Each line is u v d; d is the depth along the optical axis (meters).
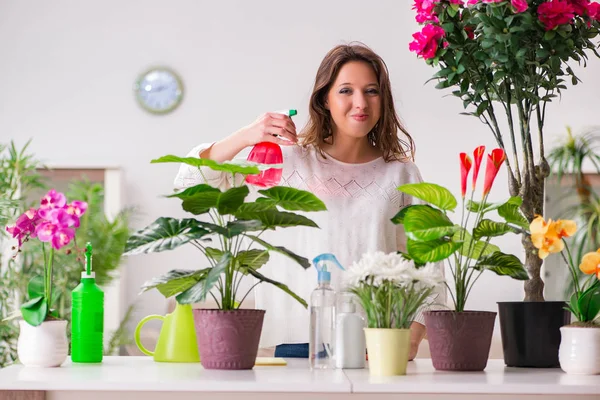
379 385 1.49
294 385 1.48
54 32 6.01
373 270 1.70
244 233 1.80
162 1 5.99
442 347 1.80
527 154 2.20
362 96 2.19
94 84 5.99
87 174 5.96
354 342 1.84
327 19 5.90
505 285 5.60
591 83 5.70
